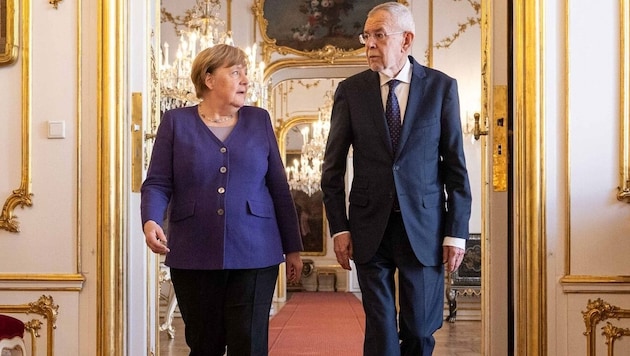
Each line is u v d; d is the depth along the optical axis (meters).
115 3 3.81
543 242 3.61
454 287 8.91
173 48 9.21
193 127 2.91
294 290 17.34
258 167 2.91
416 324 2.97
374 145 3.02
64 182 3.79
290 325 9.37
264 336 2.89
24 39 3.80
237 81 2.92
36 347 3.77
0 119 3.81
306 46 9.19
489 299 3.82
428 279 2.99
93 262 3.77
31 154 3.79
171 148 2.91
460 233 2.98
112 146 3.77
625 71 3.61
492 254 3.81
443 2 9.02
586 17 3.64
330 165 3.12
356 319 10.27
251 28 9.23
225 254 2.80
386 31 3.01
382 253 3.03
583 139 3.63
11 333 3.18
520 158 3.65
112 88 3.78
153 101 4.20
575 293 3.61
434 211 3.01
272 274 2.92
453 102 3.05
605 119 3.63
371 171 3.03
